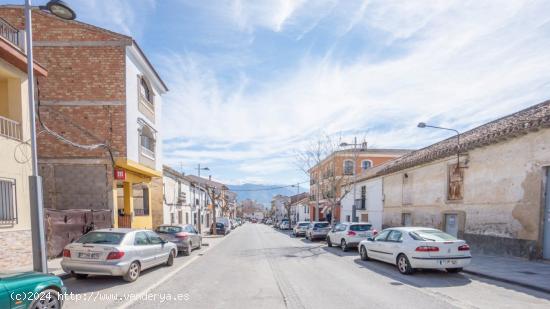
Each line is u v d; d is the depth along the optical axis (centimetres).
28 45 782
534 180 1117
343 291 757
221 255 1489
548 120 1023
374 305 640
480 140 1330
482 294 723
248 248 1819
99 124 1534
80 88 1544
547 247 1077
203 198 4459
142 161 1755
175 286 817
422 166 1862
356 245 1579
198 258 1386
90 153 1526
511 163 1217
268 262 1242
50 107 1533
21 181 1034
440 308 617
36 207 764
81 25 1554
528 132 1130
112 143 1532
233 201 9606
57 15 786
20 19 1553
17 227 1007
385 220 2402
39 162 1513
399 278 909
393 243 1050
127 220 1714
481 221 1362
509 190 1222
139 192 2172
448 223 1616
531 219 1125
